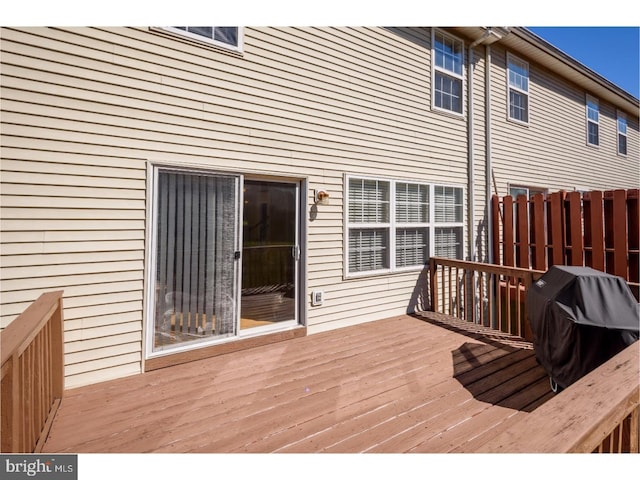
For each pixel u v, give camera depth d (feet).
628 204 14.90
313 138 13.56
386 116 15.84
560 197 16.80
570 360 8.41
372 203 15.56
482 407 8.11
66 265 9.02
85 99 9.27
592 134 28.48
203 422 7.50
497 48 21.01
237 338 11.69
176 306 10.64
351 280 14.78
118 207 9.68
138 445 6.70
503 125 21.29
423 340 12.87
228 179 11.61
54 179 8.87
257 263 12.50
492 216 20.34
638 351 4.77
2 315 8.29
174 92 10.57
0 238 8.30
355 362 10.80
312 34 13.56
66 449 6.57
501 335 13.41
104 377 9.48
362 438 6.91
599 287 8.84
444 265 16.74
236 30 11.78
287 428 7.27
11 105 8.44
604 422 3.35
